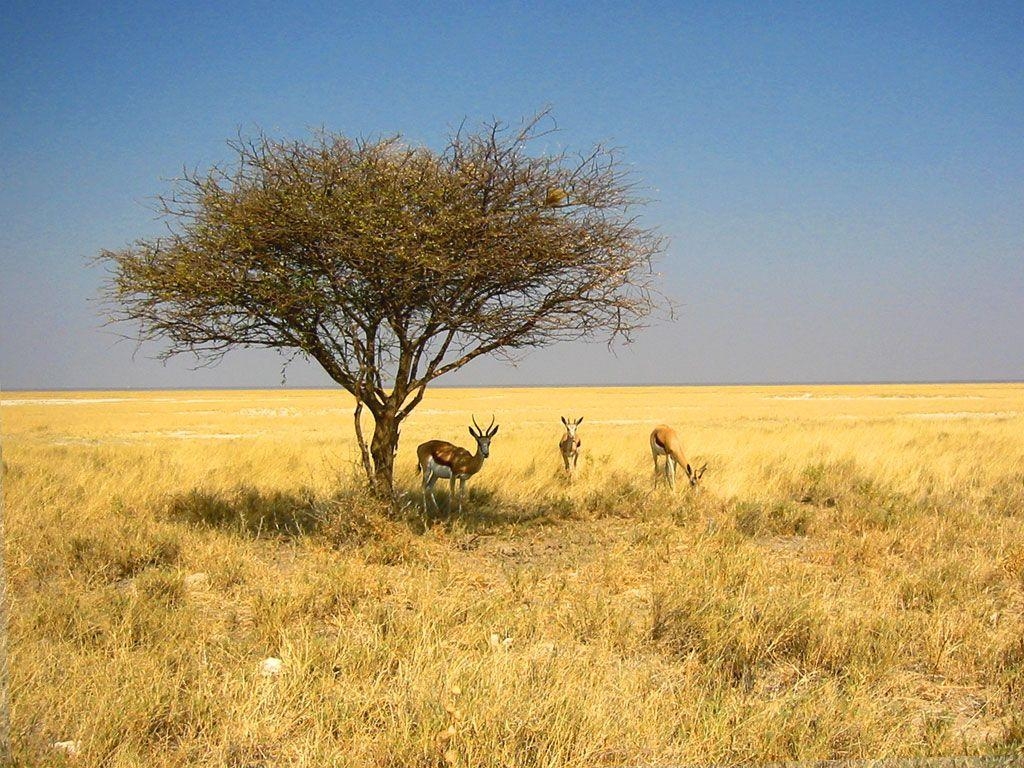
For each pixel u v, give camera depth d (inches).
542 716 175.6
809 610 247.9
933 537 377.7
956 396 3344.0
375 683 195.8
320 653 212.2
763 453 712.4
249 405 2856.8
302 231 365.4
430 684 190.5
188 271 371.6
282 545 385.7
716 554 332.8
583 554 362.3
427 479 468.8
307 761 161.5
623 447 808.9
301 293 377.1
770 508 454.3
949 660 223.9
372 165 374.3
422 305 404.5
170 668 210.5
